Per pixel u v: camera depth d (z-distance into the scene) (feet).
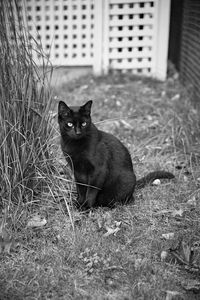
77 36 24.57
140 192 12.04
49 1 23.72
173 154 14.20
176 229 10.18
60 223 10.34
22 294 8.03
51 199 11.07
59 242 9.59
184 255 8.98
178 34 24.43
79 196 11.30
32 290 8.15
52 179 11.23
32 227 10.02
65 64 25.07
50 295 8.07
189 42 20.70
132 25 23.03
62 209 10.74
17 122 10.21
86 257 9.04
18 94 10.35
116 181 11.01
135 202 11.51
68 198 11.34
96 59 24.07
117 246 9.44
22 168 10.47
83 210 11.05
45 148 11.18
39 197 10.93
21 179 10.52
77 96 20.63
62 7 23.90
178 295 7.94
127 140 15.47
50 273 8.62
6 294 8.02
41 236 9.84
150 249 9.39
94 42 23.71
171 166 13.51
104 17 23.04
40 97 11.04
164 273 8.63
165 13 22.49
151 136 15.61
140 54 23.77
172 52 26.50
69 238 9.76
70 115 10.27
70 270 8.75
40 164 11.00
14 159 10.27
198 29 18.35
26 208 10.31
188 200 11.39
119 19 23.73
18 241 9.60
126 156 11.30
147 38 23.36
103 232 10.06
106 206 11.50
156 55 23.40
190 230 10.03
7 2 10.05
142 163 13.75
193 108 17.43
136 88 21.63
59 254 9.18
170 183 12.44
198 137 14.60
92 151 10.45
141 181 12.26
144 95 20.49
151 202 11.43
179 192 11.86
